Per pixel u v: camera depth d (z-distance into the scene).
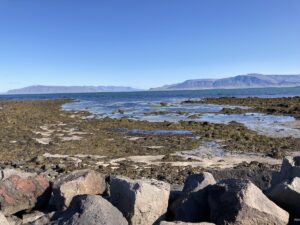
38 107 56.00
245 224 6.41
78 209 6.64
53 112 45.09
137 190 7.02
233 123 30.94
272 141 22.19
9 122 31.81
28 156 17.89
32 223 7.00
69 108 55.38
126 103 70.81
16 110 45.69
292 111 39.91
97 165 15.91
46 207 8.31
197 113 42.25
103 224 6.36
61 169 14.84
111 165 15.97
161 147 20.53
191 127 28.55
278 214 6.56
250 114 39.97
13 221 7.54
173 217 7.50
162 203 7.35
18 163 15.86
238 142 22.02
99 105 64.06
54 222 6.57
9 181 8.07
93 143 21.67
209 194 6.97
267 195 7.34
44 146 20.59
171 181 12.86
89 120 34.66
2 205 7.83
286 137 23.66
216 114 40.84
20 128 28.28
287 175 8.30
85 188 7.94
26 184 8.19
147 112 44.56
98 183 8.18
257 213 6.43
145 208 7.06
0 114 38.97
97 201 6.71
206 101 67.19
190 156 18.22
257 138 23.08
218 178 9.95
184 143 21.69
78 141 22.41
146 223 7.12
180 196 7.67
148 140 22.69
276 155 18.16
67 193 7.77
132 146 20.78
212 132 25.50
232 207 6.51
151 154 18.70
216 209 6.70
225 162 16.77
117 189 7.33
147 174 14.23
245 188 6.60
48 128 28.92
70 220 6.46
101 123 31.66
